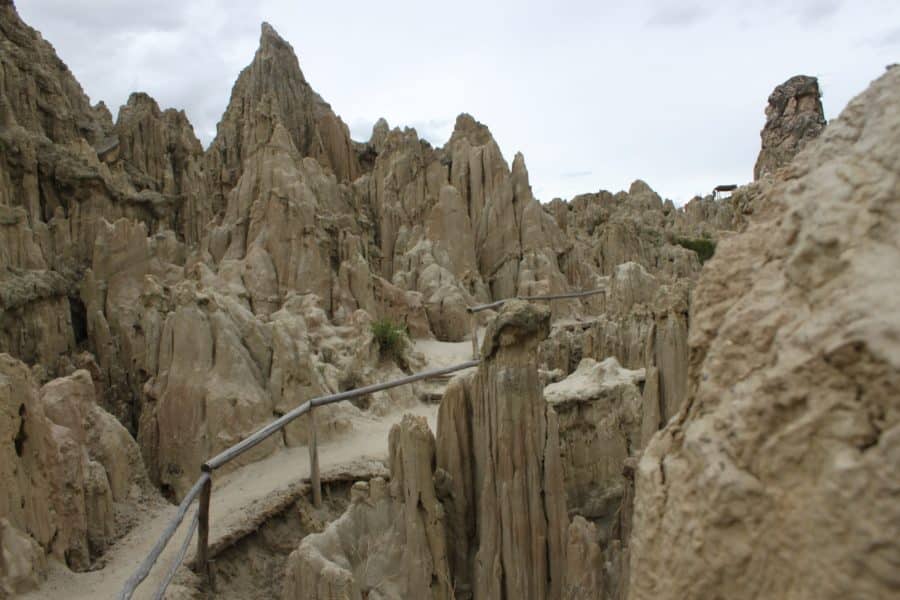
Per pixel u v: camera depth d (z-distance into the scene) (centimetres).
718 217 8444
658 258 7150
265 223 4828
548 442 1831
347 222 5472
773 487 461
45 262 4025
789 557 443
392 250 6103
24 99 4491
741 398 500
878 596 389
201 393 3030
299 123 6975
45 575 2061
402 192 6388
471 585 1883
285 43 7244
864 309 423
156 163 5700
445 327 5419
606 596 1773
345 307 4712
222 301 3366
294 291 4603
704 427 530
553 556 1798
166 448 2997
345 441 3319
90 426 2647
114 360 3847
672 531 532
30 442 2102
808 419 444
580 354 4159
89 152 4712
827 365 439
